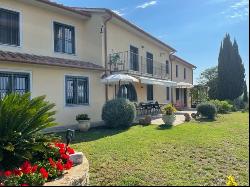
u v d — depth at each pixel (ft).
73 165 26.61
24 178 21.31
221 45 151.74
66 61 62.18
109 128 59.93
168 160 34.12
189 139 46.78
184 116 84.48
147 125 64.44
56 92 58.90
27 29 57.88
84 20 72.23
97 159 33.22
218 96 151.02
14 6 55.57
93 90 68.13
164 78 110.32
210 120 78.59
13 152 26.61
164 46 108.88
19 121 27.76
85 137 48.39
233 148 41.81
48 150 28.22
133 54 87.81
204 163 33.63
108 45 73.56
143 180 26.55
